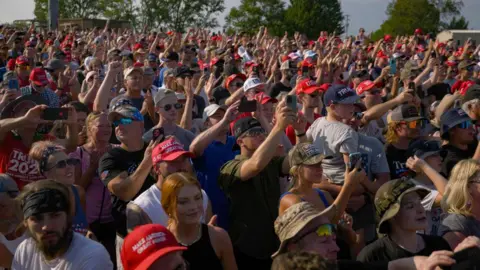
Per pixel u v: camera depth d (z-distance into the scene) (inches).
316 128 229.5
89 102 324.2
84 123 252.8
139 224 164.7
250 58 564.1
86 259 135.2
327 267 108.2
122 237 180.1
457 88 406.3
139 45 569.9
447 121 230.1
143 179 176.6
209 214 181.3
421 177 209.2
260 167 179.5
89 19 1576.0
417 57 619.8
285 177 218.2
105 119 211.6
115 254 201.3
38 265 136.9
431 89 396.2
